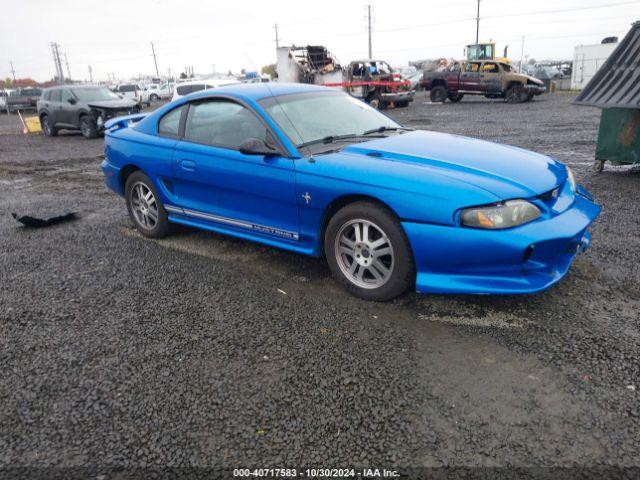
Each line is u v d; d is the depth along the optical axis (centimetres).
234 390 257
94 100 1608
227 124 413
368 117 448
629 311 317
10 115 3328
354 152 360
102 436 228
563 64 4506
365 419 232
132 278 409
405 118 1750
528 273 300
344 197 339
